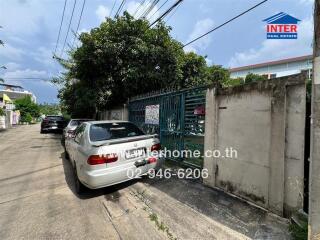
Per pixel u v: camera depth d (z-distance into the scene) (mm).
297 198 2797
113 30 10602
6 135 16719
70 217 3572
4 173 6152
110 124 5023
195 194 4059
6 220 3508
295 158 2809
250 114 3461
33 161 7629
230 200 3664
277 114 3000
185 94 5457
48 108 74188
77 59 11062
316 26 2158
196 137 5094
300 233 2559
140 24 10648
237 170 3740
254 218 3084
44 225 3336
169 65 11055
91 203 4102
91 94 10891
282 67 29188
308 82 2689
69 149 6094
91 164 3936
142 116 7926
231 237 2797
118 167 4156
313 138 2166
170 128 6168
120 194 4469
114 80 10961
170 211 3613
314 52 2168
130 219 3477
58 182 5336
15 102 41500
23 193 4652
